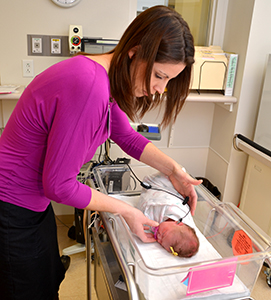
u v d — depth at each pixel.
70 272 1.90
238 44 2.11
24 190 0.99
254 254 0.90
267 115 1.97
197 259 1.15
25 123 0.89
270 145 1.95
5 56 2.00
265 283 1.87
